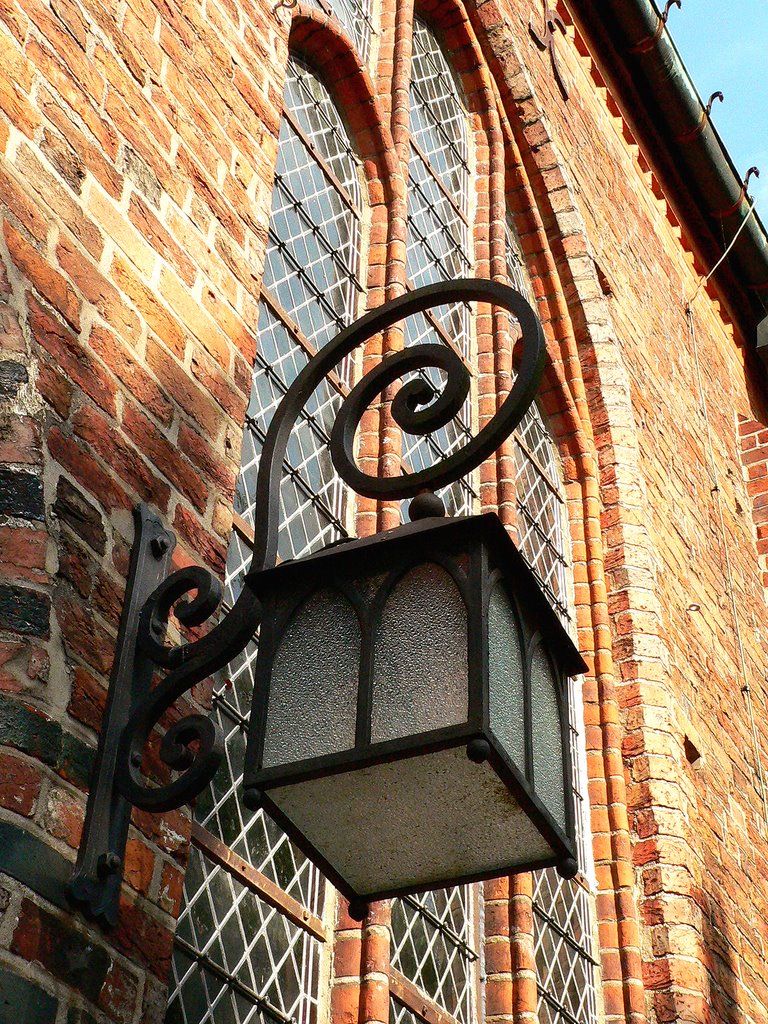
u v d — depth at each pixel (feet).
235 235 14.43
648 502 26.66
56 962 8.79
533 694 8.96
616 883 20.83
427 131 25.75
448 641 8.43
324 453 17.62
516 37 28.89
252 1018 12.32
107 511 10.83
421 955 15.85
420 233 23.66
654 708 22.89
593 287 27.78
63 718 9.53
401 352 9.92
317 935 13.82
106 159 12.55
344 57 22.18
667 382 31.14
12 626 9.49
